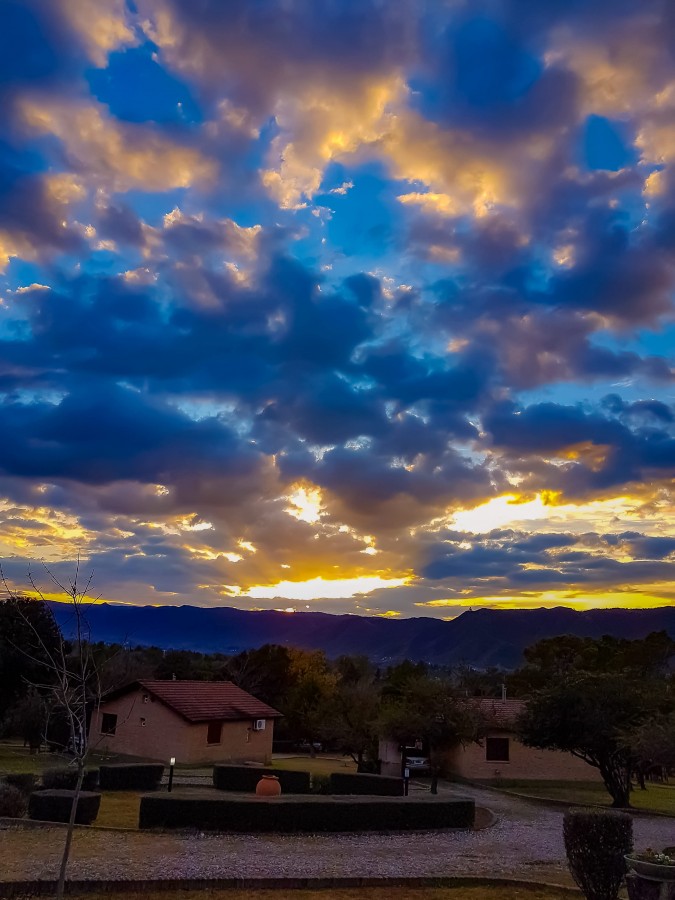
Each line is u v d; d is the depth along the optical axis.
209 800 17.11
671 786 40.50
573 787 33.84
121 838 15.41
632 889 9.68
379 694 39.50
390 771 36.12
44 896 10.84
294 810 17.33
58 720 34.66
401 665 54.44
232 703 37.97
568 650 67.25
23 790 20.62
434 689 31.05
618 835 10.36
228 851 14.53
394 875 12.65
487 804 25.56
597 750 26.67
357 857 14.51
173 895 11.16
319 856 14.44
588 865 10.35
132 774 25.89
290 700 50.81
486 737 35.06
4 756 33.94
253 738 37.94
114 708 37.41
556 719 26.70
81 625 11.50
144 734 35.75
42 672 37.00
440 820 18.75
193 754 34.38
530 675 62.53
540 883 12.37
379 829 17.95
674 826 22.00
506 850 16.20
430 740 30.20
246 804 17.14
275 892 11.51
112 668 36.03
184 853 14.06
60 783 21.58
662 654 64.00
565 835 10.72
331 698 39.66
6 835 15.20
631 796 32.00
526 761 35.19
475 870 13.68
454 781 34.31
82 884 11.27
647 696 27.36
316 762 40.66
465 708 31.11
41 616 36.62
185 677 57.19
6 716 38.44
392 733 30.31
